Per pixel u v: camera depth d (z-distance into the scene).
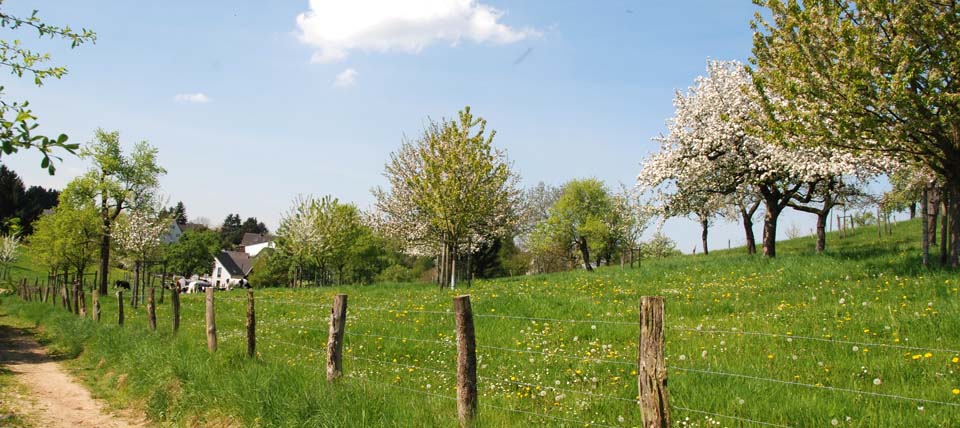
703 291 16.59
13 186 73.94
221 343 12.52
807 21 15.56
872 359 8.24
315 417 6.84
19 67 7.43
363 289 31.31
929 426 5.77
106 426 8.81
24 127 4.91
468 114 30.23
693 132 28.50
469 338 6.27
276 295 29.03
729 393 7.07
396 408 6.86
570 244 63.16
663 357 4.68
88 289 46.81
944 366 7.68
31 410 9.53
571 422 6.46
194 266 86.94
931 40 13.78
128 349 12.51
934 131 14.31
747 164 27.52
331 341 8.12
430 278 79.19
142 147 44.97
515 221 45.53
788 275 17.56
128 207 45.44
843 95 15.06
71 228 44.53
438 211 29.39
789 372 8.05
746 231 34.06
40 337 19.91
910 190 30.53
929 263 16.92
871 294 13.20
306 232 53.09
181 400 8.91
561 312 14.34
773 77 16.86
